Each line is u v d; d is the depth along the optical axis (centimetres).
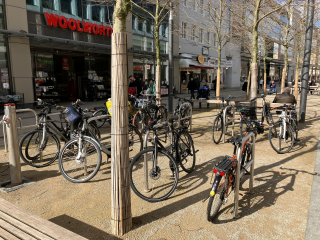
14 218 228
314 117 1045
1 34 1200
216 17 1389
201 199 353
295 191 376
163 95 2116
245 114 616
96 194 371
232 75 3559
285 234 277
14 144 392
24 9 1258
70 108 464
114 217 276
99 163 405
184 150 432
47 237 201
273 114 744
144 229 286
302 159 515
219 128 638
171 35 1061
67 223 300
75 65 1789
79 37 1510
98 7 1605
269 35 1566
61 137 540
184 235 276
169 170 446
